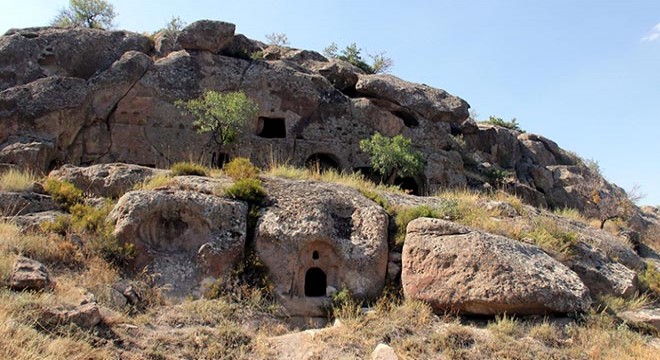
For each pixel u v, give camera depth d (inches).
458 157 978.1
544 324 339.9
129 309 333.1
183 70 884.6
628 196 959.0
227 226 402.9
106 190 494.9
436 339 322.3
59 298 293.9
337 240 406.6
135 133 838.5
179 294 364.8
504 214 505.0
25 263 317.4
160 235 398.6
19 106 771.4
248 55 971.9
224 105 803.4
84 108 811.4
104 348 271.6
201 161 845.2
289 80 927.0
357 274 395.9
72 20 1097.4
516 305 349.4
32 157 717.3
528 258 382.0
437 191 870.4
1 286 295.9
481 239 380.5
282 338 326.3
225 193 434.0
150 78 860.0
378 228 418.6
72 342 261.6
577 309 354.9
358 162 925.2
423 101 985.5
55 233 387.9
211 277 378.6
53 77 810.8
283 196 442.3
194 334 312.0
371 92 981.8
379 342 318.7
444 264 374.9
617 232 627.5
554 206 1100.5
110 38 907.4
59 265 357.7
